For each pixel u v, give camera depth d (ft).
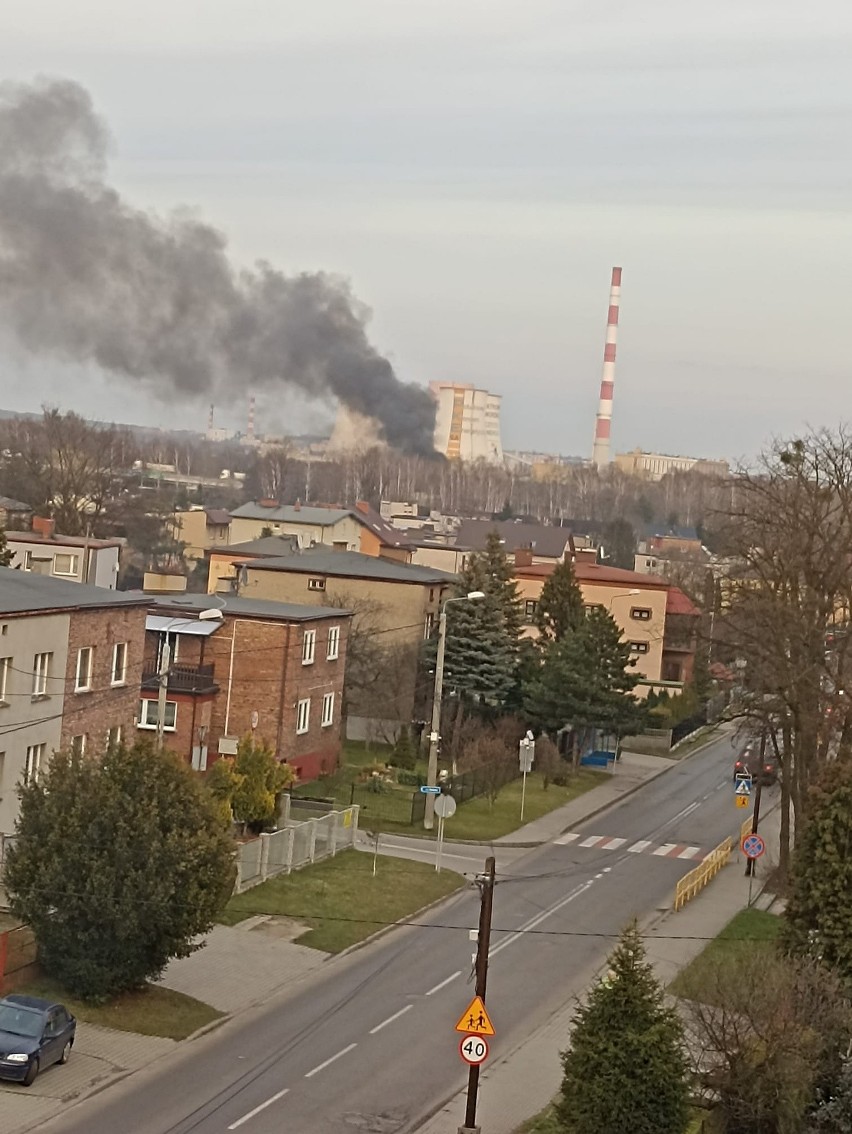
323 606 216.33
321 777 192.54
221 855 98.02
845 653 147.74
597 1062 75.61
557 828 185.47
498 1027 102.68
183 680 175.83
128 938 94.68
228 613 180.55
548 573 315.58
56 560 255.29
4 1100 77.77
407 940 124.77
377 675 230.89
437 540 430.61
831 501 146.61
